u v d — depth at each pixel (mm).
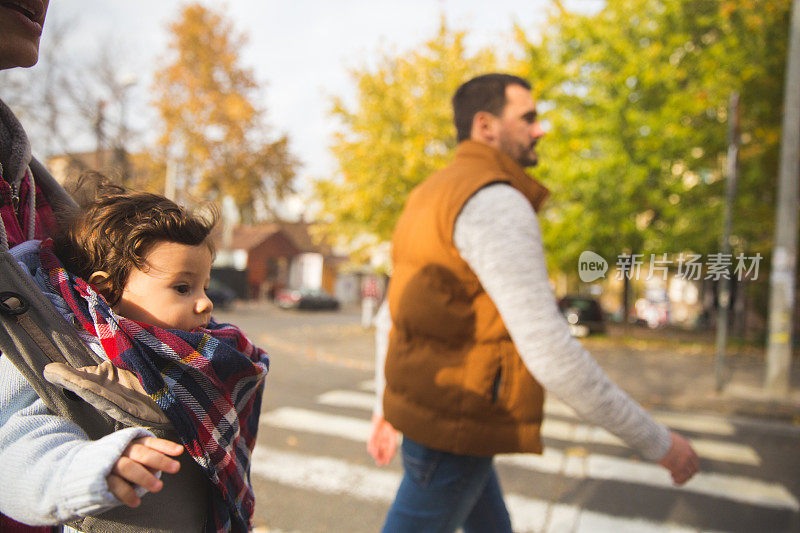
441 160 15211
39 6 956
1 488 798
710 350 13812
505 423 1589
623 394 1461
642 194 12867
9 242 1002
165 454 817
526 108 1790
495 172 1596
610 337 15727
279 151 32000
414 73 16016
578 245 12461
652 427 1471
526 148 1828
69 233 1027
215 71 30453
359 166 16203
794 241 7895
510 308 1421
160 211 1009
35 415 856
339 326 20250
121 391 898
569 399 1399
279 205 33938
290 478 4277
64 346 892
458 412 1595
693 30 13555
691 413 7074
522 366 1595
